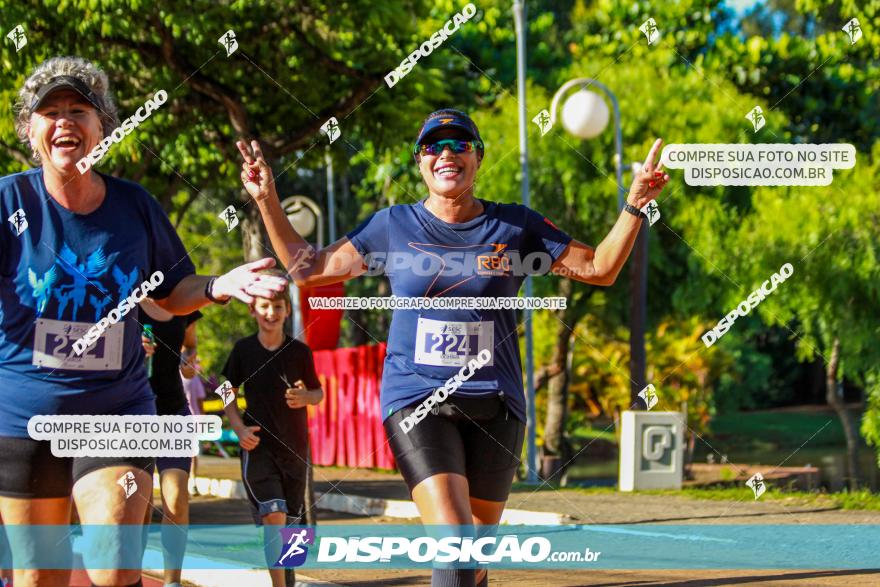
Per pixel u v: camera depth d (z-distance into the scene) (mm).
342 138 22703
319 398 11609
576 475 37688
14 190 6984
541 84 38219
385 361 8508
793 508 18531
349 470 30062
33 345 7027
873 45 23203
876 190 26469
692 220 32531
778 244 27438
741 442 48438
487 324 8312
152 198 7414
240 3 19031
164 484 11164
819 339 30375
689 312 36625
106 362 7113
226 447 38469
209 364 44438
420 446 8008
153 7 18344
